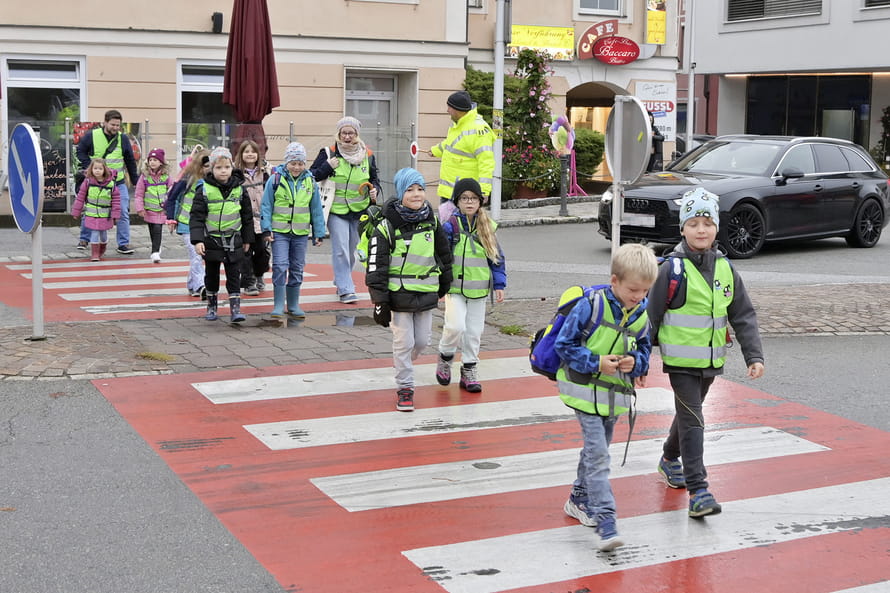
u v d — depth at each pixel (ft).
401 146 77.97
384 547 18.12
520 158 84.33
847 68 108.37
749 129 122.31
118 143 55.01
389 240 25.84
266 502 20.11
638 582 16.96
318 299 42.39
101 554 17.60
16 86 71.92
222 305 40.68
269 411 26.07
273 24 78.64
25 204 31.45
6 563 17.17
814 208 59.00
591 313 18.31
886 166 108.37
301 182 37.40
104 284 45.65
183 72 76.43
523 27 92.89
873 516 20.04
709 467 22.79
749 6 117.60
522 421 25.85
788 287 44.80
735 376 30.86
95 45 73.31
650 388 29.48
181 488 20.74
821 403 28.07
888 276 50.96
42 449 22.77
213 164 35.73
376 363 31.17
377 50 81.61
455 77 84.74
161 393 27.25
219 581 16.65
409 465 22.45
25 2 71.61
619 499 20.79
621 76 97.76
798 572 17.47
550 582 16.88
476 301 28.12
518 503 20.40
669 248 55.36
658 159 84.69
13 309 38.91
